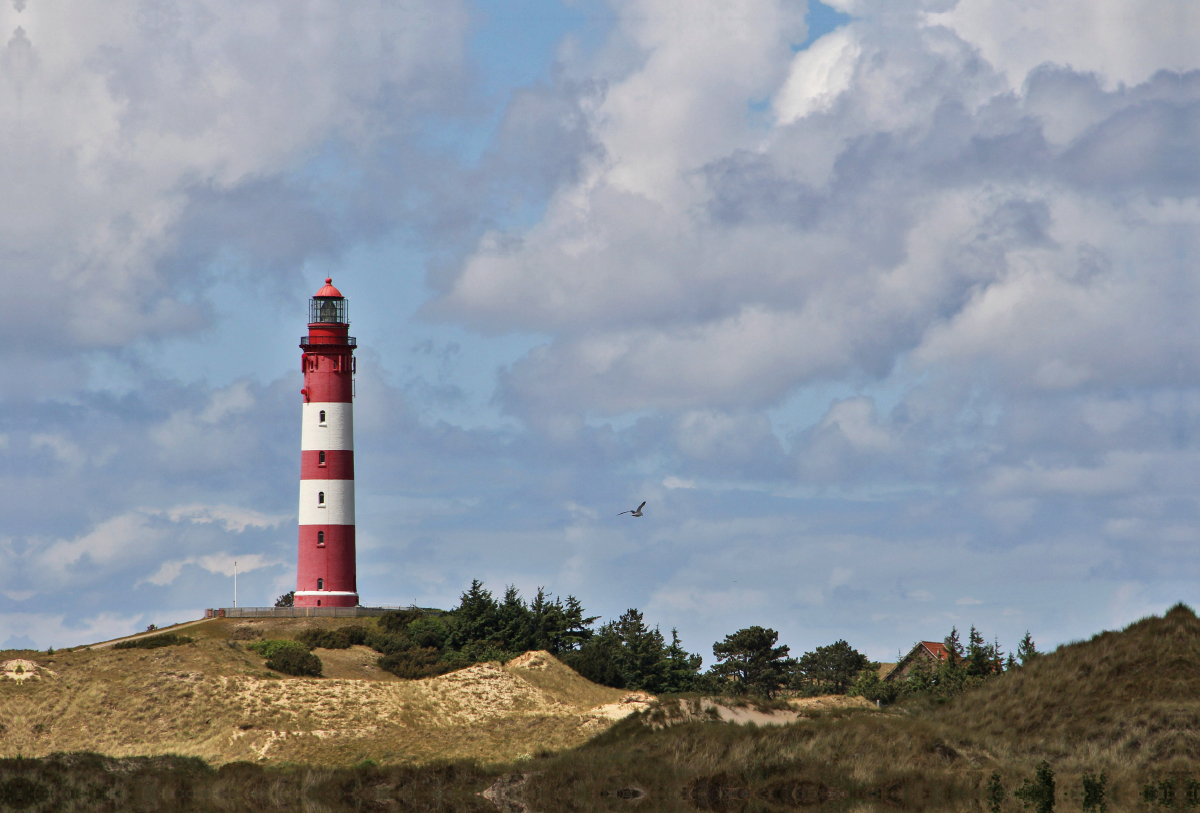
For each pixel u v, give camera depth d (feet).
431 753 514.68
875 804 351.05
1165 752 370.32
